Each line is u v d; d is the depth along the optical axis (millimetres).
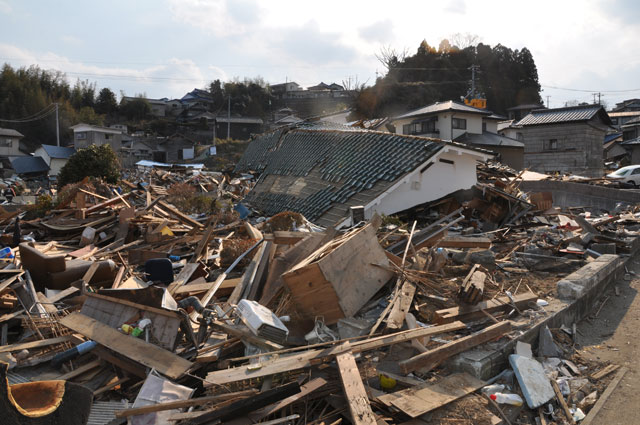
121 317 6043
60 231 13797
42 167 53531
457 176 17641
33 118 66562
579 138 34312
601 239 11578
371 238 7531
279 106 84625
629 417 5090
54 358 5684
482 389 5215
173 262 10578
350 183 17016
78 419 3568
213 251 11312
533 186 24000
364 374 5469
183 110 83125
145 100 83812
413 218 16516
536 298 7375
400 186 16391
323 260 6559
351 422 4633
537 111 37312
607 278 9219
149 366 5215
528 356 5887
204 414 4379
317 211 16562
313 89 92688
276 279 7754
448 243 10016
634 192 20516
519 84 69500
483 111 39812
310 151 22297
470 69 59312
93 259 10711
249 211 19125
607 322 7828
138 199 20297
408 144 17500
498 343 5930
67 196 18750
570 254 10648
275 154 26828
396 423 4641
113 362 5605
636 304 8555
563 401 5312
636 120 46031
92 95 83625
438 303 7254
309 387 4816
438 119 39312
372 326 6348
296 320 6734
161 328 5785
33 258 8359
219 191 24484
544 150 36000
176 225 14656
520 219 16719
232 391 4992
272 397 4594
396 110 53312
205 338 6180
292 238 9062
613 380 5863
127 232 13133
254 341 5789
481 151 17266
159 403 4629
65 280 8391
